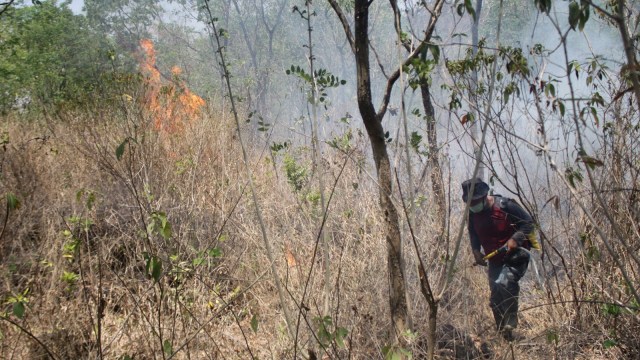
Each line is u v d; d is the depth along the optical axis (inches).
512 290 187.8
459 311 185.9
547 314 183.3
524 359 167.6
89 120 273.7
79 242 155.6
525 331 188.9
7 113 378.0
